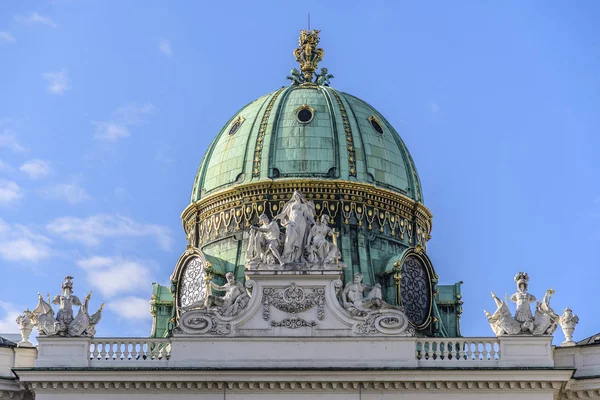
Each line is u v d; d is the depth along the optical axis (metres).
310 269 83.12
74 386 81.62
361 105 102.88
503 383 81.31
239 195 98.00
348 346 82.31
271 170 97.81
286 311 82.94
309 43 106.62
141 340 83.44
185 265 97.75
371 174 98.25
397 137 102.88
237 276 95.38
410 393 81.50
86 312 83.88
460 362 82.19
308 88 103.25
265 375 81.00
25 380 81.56
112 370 81.19
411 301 96.19
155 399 81.62
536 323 82.81
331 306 82.88
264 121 100.38
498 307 83.25
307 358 82.06
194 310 83.00
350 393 81.31
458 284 100.06
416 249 97.19
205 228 99.56
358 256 95.38
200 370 81.06
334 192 96.88
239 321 82.81
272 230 84.50
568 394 83.94
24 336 86.62
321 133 99.06
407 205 99.75
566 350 85.12
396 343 82.31
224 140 101.94
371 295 83.94
